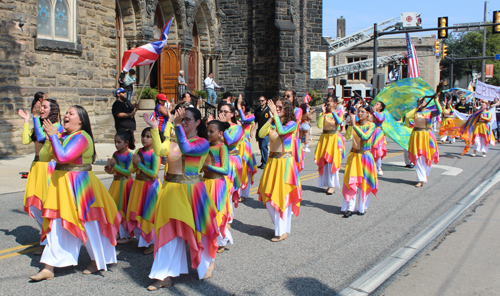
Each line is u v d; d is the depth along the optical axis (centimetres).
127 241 586
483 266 507
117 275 467
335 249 566
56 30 1505
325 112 920
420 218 721
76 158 438
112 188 581
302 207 802
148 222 525
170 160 427
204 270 452
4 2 1311
